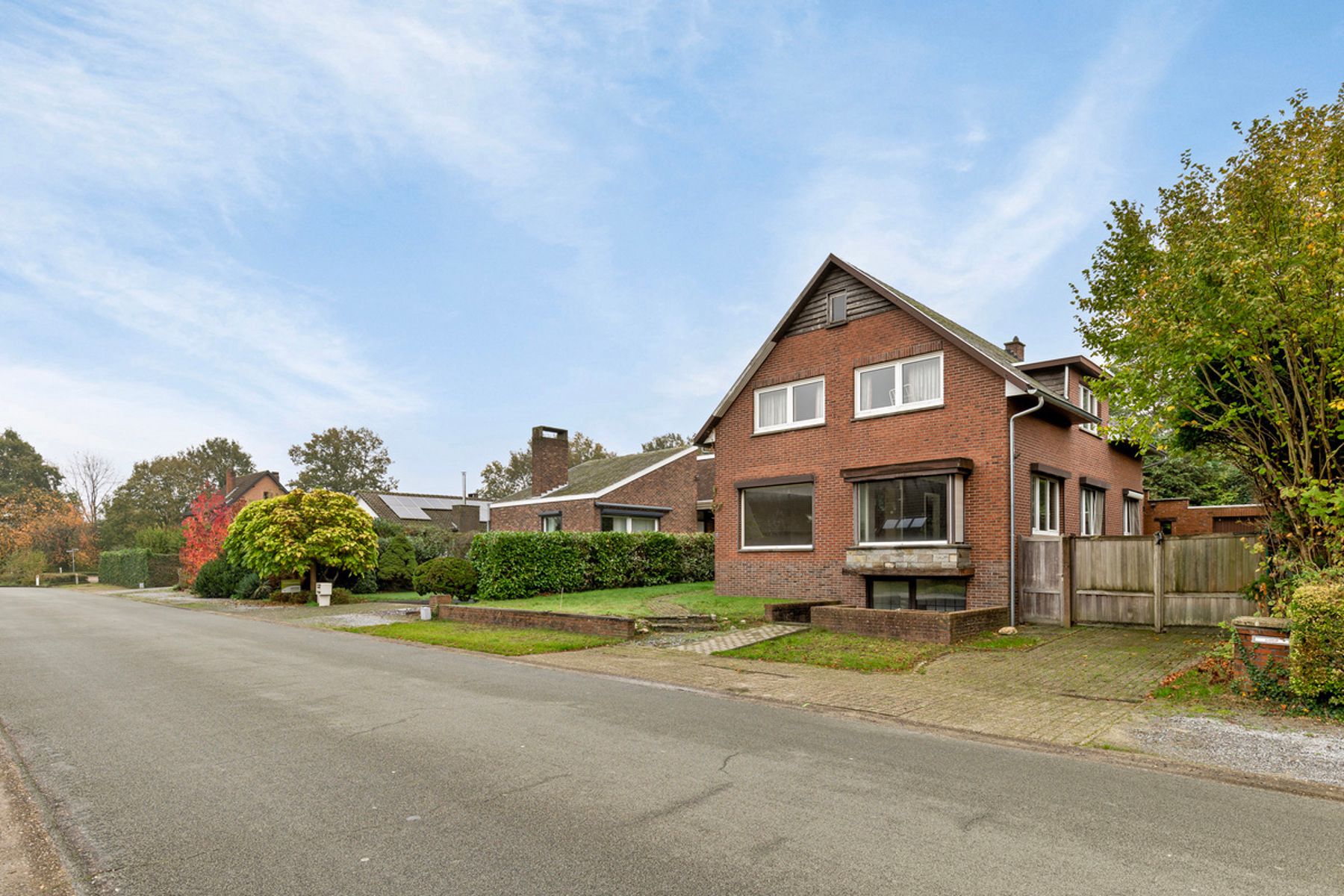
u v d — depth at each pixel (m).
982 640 12.66
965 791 5.32
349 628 16.66
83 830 4.61
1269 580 9.55
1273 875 3.95
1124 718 7.59
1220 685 8.62
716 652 12.13
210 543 32.59
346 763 5.96
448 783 5.45
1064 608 14.15
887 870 3.95
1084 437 18.66
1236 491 30.28
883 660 10.98
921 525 15.84
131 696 8.83
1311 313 7.98
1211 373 9.57
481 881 3.82
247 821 4.72
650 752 6.29
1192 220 10.19
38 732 7.15
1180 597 13.05
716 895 3.65
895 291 18.28
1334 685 7.31
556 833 4.47
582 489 31.94
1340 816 4.91
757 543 19.28
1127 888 3.77
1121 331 10.77
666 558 24.36
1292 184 8.97
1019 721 7.52
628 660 11.55
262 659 11.95
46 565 57.53
